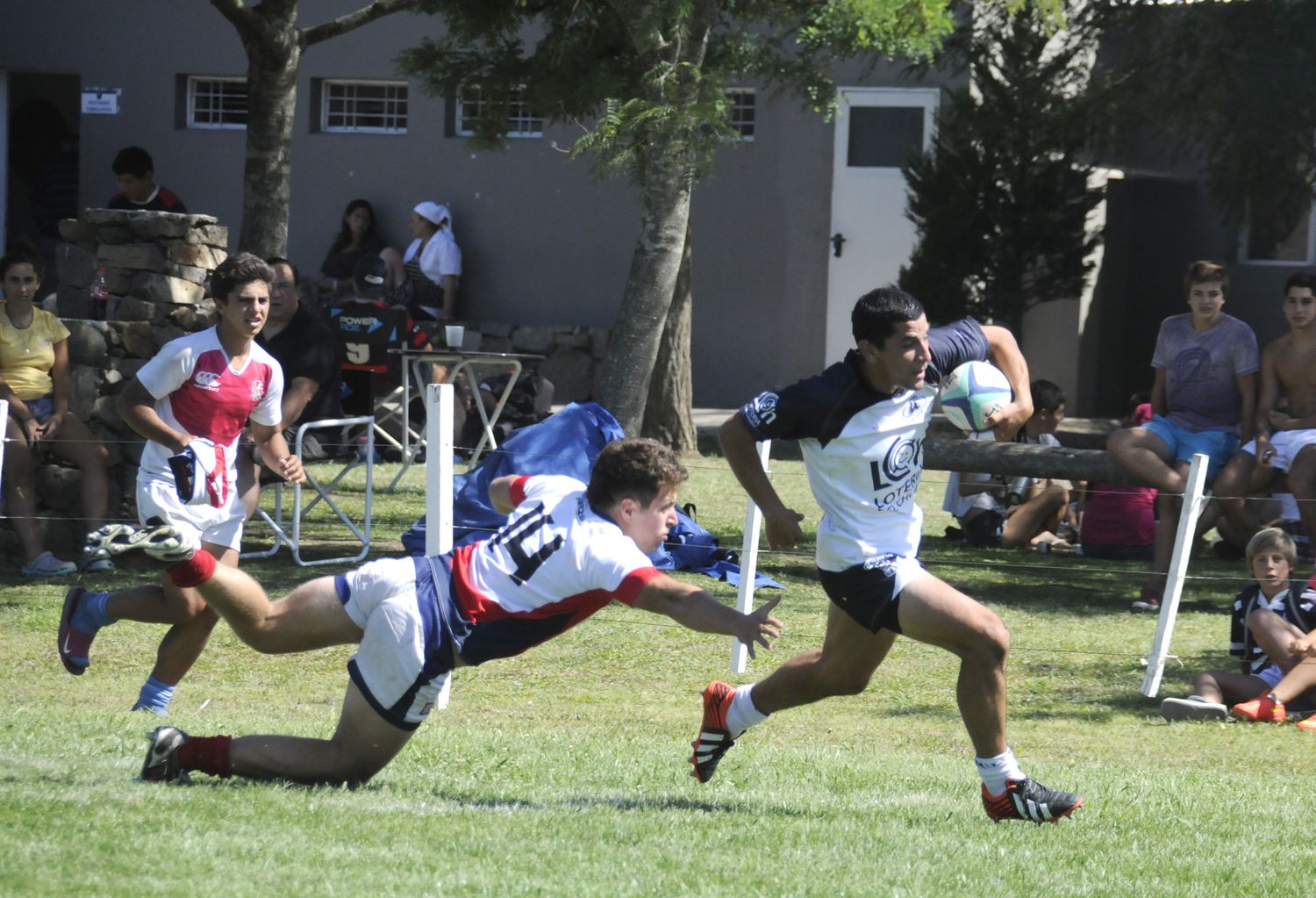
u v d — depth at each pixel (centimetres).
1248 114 5219
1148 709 2925
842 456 1845
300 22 7256
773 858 1603
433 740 2330
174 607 2395
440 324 6781
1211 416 3753
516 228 7269
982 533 4469
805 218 7038
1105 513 4347
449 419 2847
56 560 3838
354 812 1684
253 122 4625
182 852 1462
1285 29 5169
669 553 3984
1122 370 7631
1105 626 3616
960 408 2152
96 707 2731
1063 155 6334
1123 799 2067
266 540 4269
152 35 7362
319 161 7369
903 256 6956
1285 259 7138
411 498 5059
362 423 4031
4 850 1432
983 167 6262
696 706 2902
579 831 1673
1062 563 4284
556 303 7269
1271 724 2814
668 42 3822
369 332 4944
